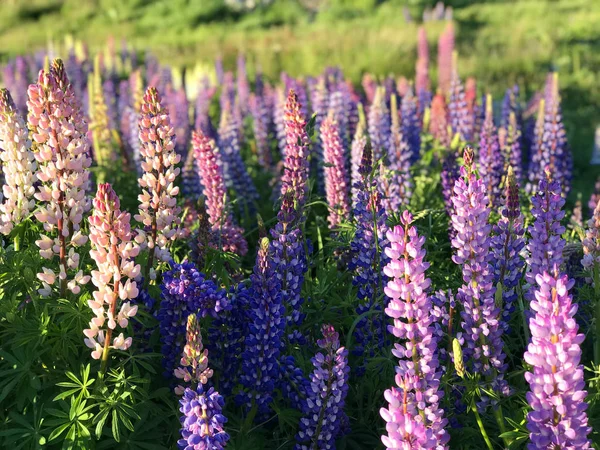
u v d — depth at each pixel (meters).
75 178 1.18
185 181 2.31
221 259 1.46
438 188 2.49
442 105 2.91
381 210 1.37
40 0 10.04
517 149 2.43
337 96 2.67
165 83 4.75
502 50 6.38
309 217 2.18
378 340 1.33
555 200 1.20
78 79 4.71
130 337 1.12
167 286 1.13
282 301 1.27
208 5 9.20
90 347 1.09
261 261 1.12
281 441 1.20
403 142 2.20
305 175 1.54
